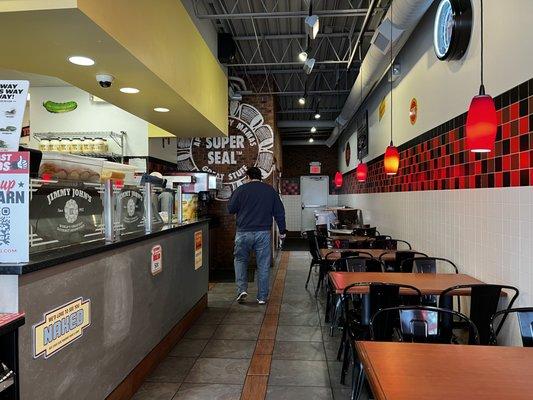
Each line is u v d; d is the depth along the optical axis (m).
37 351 1.83
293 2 5.52
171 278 3.79
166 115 5.32
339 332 4.24
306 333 4.23
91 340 2.31
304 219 15.73
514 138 3.02
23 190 1.76
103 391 2.46
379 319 2.70
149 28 3.45
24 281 1.75
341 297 3.86
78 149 6.15
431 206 4.86
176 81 4.18
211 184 7.61
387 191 7.21
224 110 6.85
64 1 2.36
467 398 1.42
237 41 6.89
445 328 2.65
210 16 5.10
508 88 3.10
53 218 2.24
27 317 1.77
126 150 6.57
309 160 15.88
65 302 2.05
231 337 4.11
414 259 4.07
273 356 3.62
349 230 8.37
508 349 1.90
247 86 8.29
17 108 1.87
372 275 3.70
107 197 2.63
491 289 2.87
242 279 5.45
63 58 3.19
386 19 4.55
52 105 6.52
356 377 2.68
